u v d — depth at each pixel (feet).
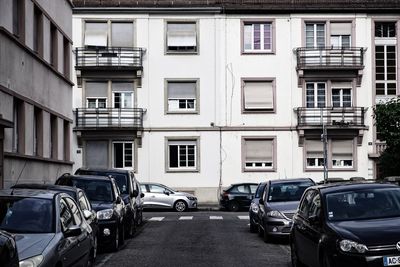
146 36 131.03
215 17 131.64
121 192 67.36
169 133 130.31
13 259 21.57
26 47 70.59
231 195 116.16
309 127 128.47
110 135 129.39
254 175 130.21
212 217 95.25
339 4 131.13
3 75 62.44
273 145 130.62
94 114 128.47
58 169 87.86
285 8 130.93
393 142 84.74
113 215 51.93
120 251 52.54
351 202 35.50
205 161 130.31
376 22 132.87
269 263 45.01
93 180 56.75
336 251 31.09
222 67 131.23
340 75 131.13
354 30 131.75
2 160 61.57
